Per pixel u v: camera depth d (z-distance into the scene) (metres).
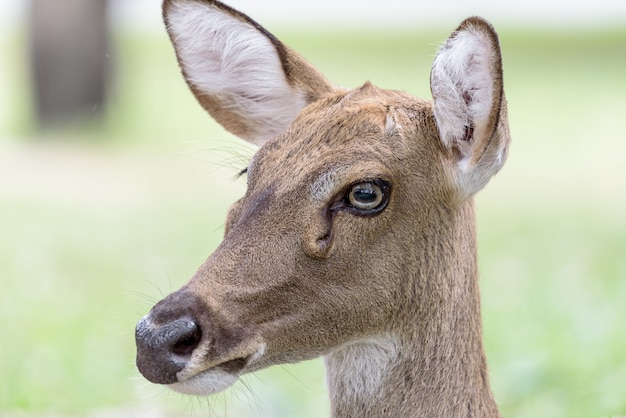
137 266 17.33
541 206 22.66
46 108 30.94
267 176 7.06
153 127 31.84
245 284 6.77
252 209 6.96
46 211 22.02
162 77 42.06
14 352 12.56
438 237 7.27
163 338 6.49
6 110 33.91
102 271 17.02
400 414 7.40
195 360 6.57
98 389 11.46
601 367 11.91
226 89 8.30
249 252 6.83
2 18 67.19
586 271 16.80
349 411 7.50
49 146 29.42
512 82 42.59
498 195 23.95
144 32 61.44
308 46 52.22
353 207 6.96
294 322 6.91
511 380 11.80
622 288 15.59
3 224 20.66
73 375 11.87
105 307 14.82
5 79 41.22
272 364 7.04
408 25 66.12
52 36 30.72
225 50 8.14
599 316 13.95
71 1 30.72
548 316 14.18
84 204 22.83
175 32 8.22
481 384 7.67
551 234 19.75
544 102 37.75
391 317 7.21
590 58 49.12
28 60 31.45
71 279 16.47
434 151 7.18
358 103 7.37
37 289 15.76
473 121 7.01
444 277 7.33
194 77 8.33
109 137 30.59
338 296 6.98
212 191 24.55
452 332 7.43
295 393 12.09
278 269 6.82
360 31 61.69
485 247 18.70
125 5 65.12
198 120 32.94
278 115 8.17
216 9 8.05
